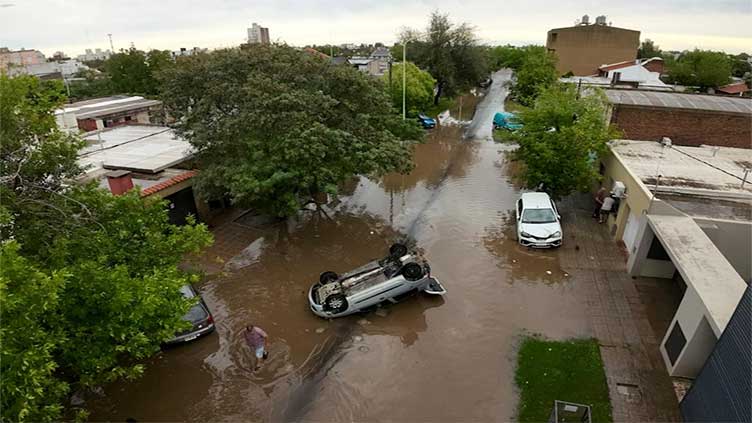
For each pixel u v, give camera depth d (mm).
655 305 12383
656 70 47625
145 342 7594
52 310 6871
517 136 18891
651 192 13289
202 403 9609
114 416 9305
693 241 10625
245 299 13320
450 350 10891
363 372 10289
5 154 8461
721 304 8492
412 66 36906
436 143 31266
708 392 7773
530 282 13688
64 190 9359
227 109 17172
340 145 15383
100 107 28141
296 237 17234
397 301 12703
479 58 43750
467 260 15094
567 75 47781
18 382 5828
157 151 18516
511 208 19531
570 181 17531
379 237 17141
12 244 6168
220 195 16641
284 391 9836
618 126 19703
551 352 10617
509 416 8992
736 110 18578
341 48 128000
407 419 9008
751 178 14664
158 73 18625
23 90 8320
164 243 9438
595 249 15570
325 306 11859
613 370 10000
